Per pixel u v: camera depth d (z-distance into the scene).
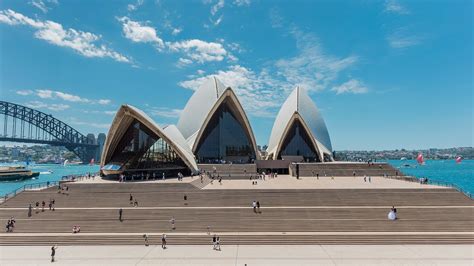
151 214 25.44
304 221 24.11
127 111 37.34
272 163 51.94
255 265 17.36
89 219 24.78
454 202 27.53
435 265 17.17
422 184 34.50
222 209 26.03
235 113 56.78
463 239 21.20
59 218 25.00
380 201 27.84
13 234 22.80
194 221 24.38
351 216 24.80
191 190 30.47
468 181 82.94
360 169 47.84
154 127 39.22
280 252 19.53
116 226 23.88
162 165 41.97
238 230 23.33
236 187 32.53
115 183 31.72
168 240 21.75
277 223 23.97
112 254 19.50
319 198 28.53
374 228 23.11
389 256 18.59
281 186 33.06
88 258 18.80
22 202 28.47
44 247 21.05
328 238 21.58
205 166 49.59
